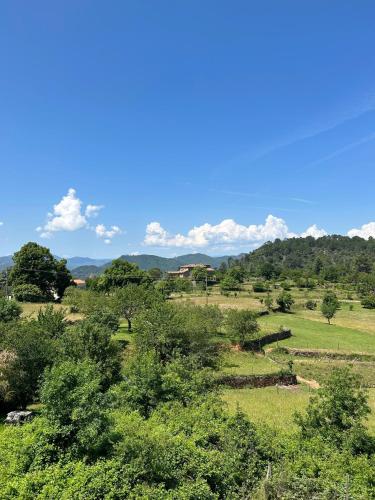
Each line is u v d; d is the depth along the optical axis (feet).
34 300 299.99
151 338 150.30
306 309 380.37
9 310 164.04
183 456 61.26
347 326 298.76
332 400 70.23
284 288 488.85
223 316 223.30
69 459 58.95
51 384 63.77
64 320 156.97
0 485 52.90
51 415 62.28
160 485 54.85
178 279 454.40
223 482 60.34
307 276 588.09
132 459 57.77
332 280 621.72
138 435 62.54
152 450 58.75
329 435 68.39
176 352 140.05
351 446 65.57
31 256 318.86
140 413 82.69
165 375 88.58
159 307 166.81
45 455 58.95
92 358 108.47
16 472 55.77
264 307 328.70
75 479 53.62
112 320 156.56
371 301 404.98
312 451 65.77
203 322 179.22
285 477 58.70
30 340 106.63
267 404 121.19
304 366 182.50
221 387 114.11
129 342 170.50
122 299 203.72
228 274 531.50
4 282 348.59
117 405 83.82
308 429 70.95
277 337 231.30
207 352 167.53
